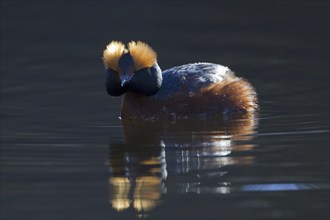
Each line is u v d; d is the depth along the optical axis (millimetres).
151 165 12773
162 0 27484
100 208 10797
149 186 11688
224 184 11680
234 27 24984
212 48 23062
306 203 10797
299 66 20969
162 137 14664
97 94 19172
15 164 13008
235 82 16859
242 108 16656
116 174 12266
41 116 17047
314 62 21281
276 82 19500
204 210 10609
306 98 17906
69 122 16391
